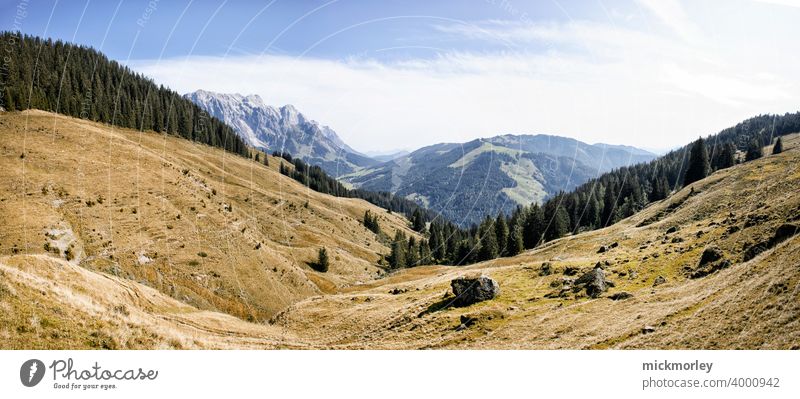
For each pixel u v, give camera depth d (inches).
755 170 3565.5
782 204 1984.5
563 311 1585.9
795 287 952.3
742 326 928.3
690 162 5467.5
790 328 833.5
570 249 3371.1
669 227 3038.9
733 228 1983.3
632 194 5605.3
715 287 1286.9
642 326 1179.3
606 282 1813.5
